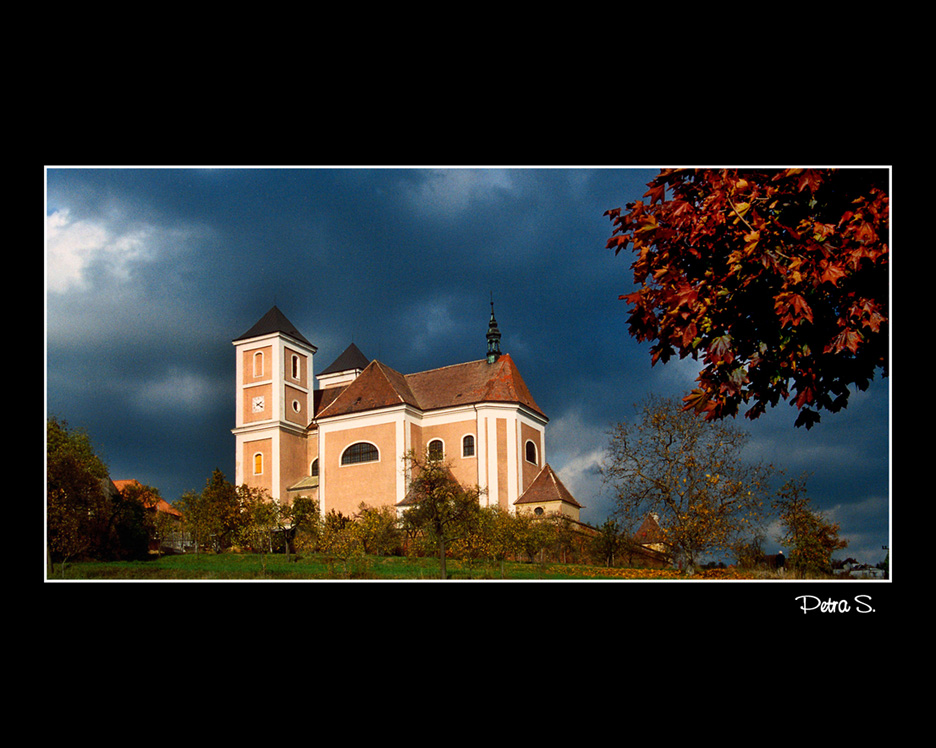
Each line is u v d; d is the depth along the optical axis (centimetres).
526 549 3478
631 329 1079
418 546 3306
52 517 2650
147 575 2572
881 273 1027
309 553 3594
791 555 2164
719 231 1020
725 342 1021
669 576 2270
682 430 2347
